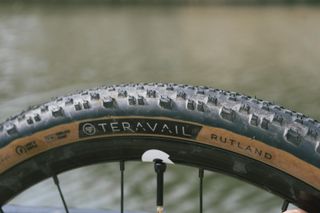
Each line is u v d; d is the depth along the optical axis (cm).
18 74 2722
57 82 2544
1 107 1956
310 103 2031
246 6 7825
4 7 6925
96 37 4612
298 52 3559
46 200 991
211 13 7012
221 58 3400
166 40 4428
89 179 1130
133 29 5294
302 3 7862
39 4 7344
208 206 1027
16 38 4291
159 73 2925
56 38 4447
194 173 1188
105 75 2830
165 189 1123
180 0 8325
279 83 2466
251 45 4053
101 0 8088
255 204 1019
